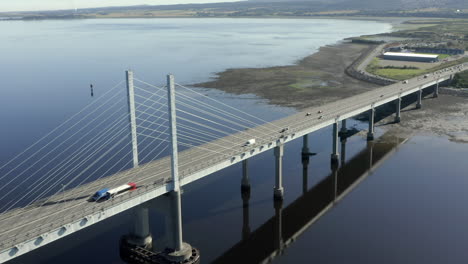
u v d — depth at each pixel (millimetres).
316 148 113750
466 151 109688
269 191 87938
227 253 67000
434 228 73312
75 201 58656
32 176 93125
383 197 85125
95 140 115625
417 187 89312
